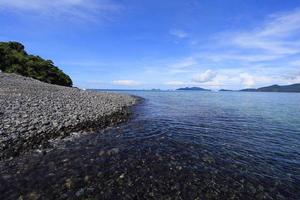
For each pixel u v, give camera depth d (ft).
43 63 207.51
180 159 43.80
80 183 32.71
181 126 77.77
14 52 195.21
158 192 31.65
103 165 39.11
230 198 31.32
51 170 36.19
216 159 45.03
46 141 48.88
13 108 60.29
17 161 38.83
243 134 69.46
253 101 257.75
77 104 84.89
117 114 85.66
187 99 272.72
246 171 40.06
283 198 32.09
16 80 126.93
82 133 58.75
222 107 163.63
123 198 29.66
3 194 29.04
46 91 108.47
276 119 104.99
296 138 66.39
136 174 36.37
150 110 125.39
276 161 45.96
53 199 28.63
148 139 57.00
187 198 30.66
